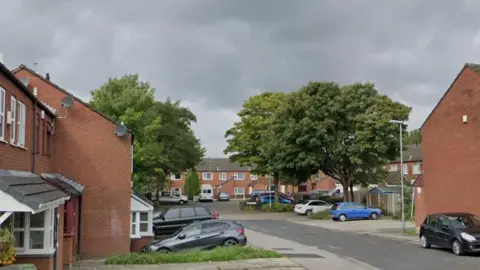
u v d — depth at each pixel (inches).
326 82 1941.4
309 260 790.5
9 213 388.2
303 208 2091.5
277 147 2005.4
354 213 1806.1
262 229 1467.8
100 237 853.2
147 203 968.9
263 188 4128.9
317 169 1993.1
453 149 1139.9
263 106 2391.7
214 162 4320.9
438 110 1202.6
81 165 858.8
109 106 1626.5
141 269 656.4
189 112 2672.2
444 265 739.4
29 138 641.0
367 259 810.2
